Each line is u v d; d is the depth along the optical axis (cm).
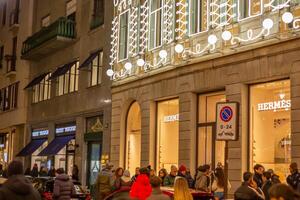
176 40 2173
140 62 2362
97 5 3041
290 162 1616
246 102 1812
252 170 1770
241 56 1811
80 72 3144
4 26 4628
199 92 2052
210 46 1958
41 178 1991
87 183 2977
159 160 2292
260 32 1733
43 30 3509
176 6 2214
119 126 2616
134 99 2511
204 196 1138
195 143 2055
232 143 1817
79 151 3052
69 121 3259
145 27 2434
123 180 1638
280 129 1692
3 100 4438
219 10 1942
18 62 4144
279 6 1656
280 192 529
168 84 2211
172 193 1058
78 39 3231
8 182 675
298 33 1591
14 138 4159
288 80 1672
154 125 2336
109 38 2811
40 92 3794
